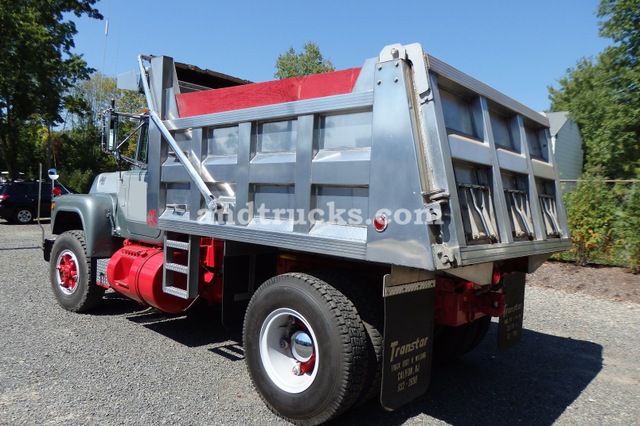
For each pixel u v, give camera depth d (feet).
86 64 94.32
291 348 11.98
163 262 15.89
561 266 32.83
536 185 14.90
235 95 13.56
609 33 51.03
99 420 11.18
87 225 19.85
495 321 22.12
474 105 11.77
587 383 15.03
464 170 10.79
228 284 13.78
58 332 17.79
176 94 15.64
